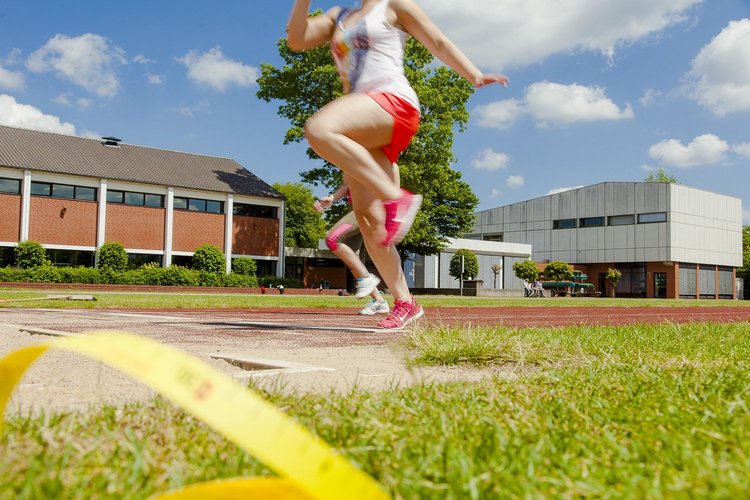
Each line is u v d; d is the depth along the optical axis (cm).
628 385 242
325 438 153
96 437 147
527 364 362
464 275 4591
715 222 5912
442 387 244
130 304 1219
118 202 3441
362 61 362
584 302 2683
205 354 372
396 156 378
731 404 194
